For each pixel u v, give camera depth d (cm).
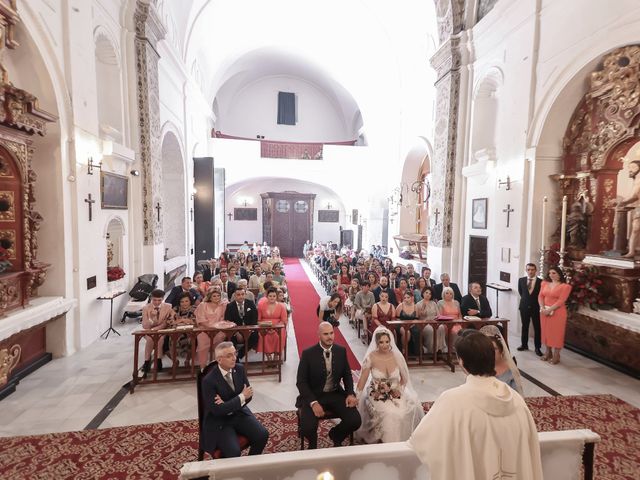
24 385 490
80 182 614
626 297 565
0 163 488
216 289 580
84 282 629
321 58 1906
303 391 346
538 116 705
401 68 1462
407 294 638
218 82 1794
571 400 460
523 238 743
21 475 314
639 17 527
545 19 690
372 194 1850
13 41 463
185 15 1146
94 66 660
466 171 930
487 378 170
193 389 487
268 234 2233
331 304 662
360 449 217
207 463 205
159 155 914
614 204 623
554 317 579
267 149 1905
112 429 387
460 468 155
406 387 374
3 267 472
